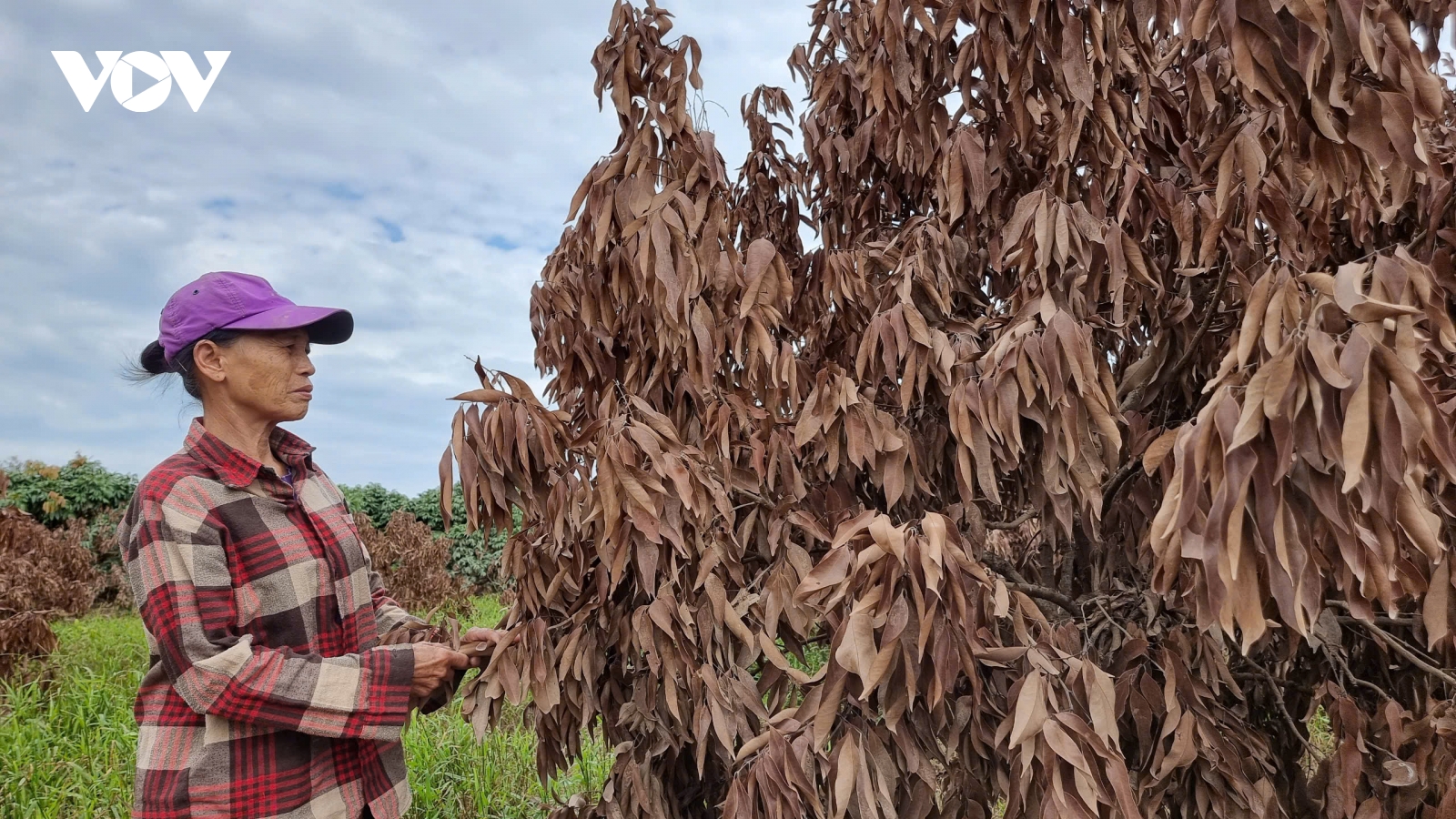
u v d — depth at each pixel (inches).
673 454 67.4
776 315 75.5
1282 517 38.1
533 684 73.7
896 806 69.7
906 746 62.0
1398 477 36.0
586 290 80.9
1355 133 45.9
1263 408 38.0
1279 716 92.0
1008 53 73.6
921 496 91.9
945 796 79.2
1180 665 69.3
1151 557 77.1
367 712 64.6
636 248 74.9
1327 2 43.4
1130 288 78.7
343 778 68.2
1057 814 51.6
